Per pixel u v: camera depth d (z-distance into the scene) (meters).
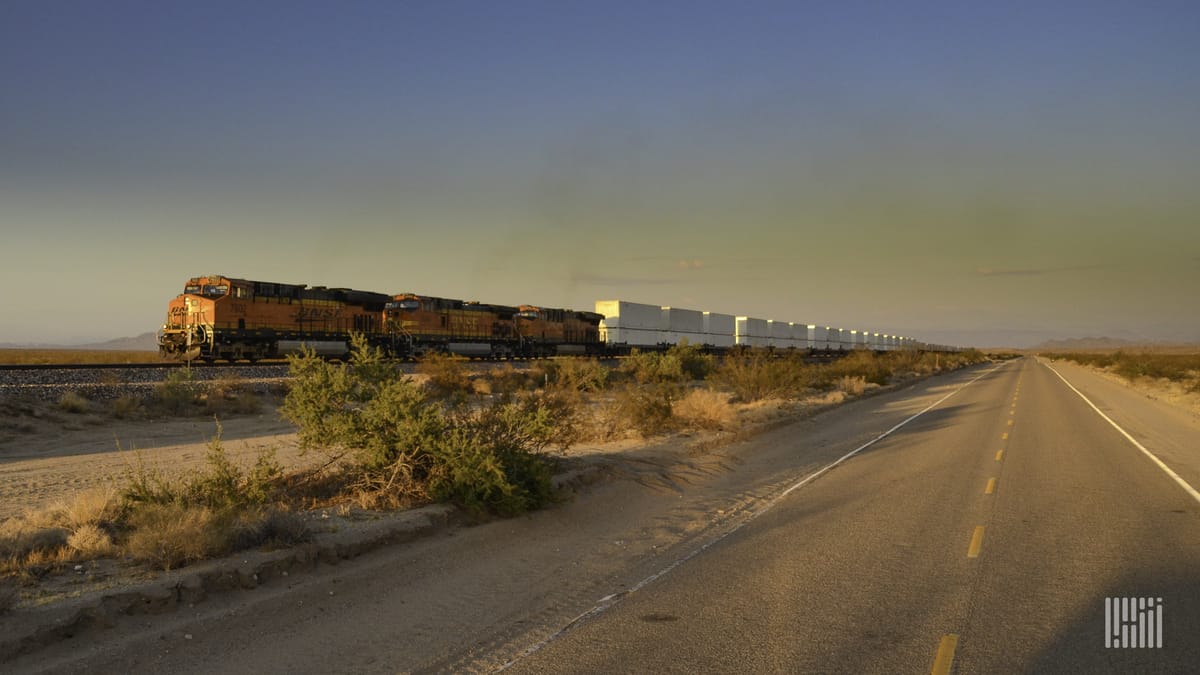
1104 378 65.62
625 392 23.28
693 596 7.21
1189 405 34.19
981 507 11.45
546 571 8.24
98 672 5.47
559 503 11.42
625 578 7.92
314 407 11.36
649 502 12.31
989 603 6.86
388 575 7.94
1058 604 6.81
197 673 5.51
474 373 38.59
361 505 10.30
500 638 6.18
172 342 38.03
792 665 5.48
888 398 38.38
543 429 11.58
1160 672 5.31
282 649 5.97
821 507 11.53
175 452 17.14
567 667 5.52
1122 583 7.46
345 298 44.19
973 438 20.84
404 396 11.09
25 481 13.18
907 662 5.50
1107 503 11.74
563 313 60.56
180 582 6.88
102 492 10.06
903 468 15.45
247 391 28.53
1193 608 6.69
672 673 5.37
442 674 5.46
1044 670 5.34
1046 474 14.65
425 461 10.92
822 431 22.86
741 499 12.40
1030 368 98.88
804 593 7.23
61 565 7.31
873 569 8.05
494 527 10.02
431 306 49.22
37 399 22.59
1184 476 14.42
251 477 10.20
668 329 69.75
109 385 25.25
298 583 7.46
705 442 18.64
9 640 5.60
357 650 5.95
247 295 38.28
